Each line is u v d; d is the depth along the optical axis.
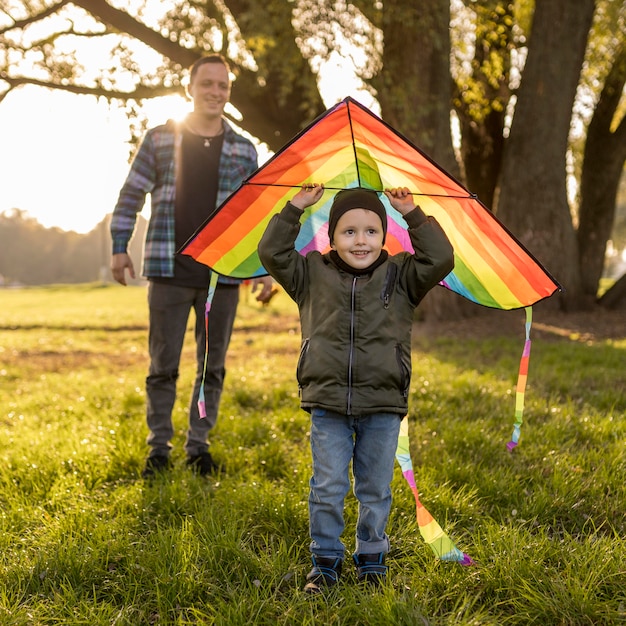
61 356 11.27
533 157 12.46
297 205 2.73
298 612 2.51
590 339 10.52
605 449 4.36
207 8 10.59
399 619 2.42
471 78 13.11
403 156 2.76
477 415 5.26
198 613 2.51
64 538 3.09
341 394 2.66
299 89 10.78
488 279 3.13
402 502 3.45
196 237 3.07
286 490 3.60
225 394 6.30
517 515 3.39
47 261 112.38
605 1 13.69
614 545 2.94
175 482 3.71
